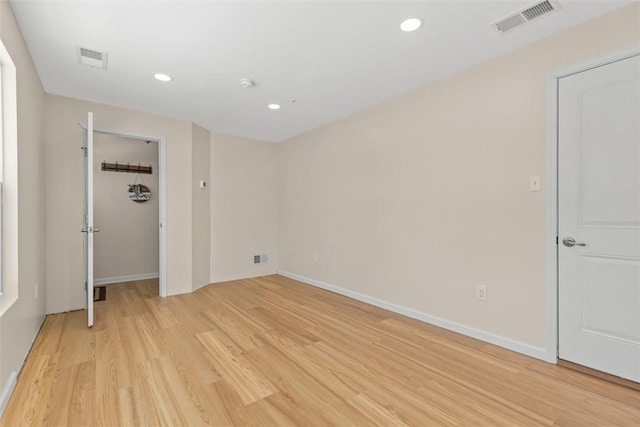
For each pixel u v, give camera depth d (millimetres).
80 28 2006
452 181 2691
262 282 4539
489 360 2164
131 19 1918
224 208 4586
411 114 3037
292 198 4797
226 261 4617
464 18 1936
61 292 3127
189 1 1765
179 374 1974
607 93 1902
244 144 4785
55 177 3094
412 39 2162
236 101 3299
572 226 2041
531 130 2211
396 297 3189
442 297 2775
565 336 2076
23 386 1818
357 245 3652
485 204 2467
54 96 3100
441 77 2742
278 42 2193
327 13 1884
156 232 4914
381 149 3352
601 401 1701
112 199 4555
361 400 1720
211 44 2211
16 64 1945
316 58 2416
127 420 1546
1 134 1911
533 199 2203
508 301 2338
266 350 2320
